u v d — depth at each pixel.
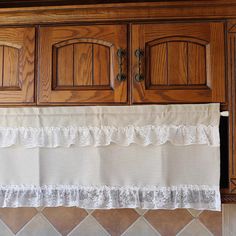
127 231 1.38
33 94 1.15
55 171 1.16
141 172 1.12
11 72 1.17
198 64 1.11
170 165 1.11
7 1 1.28
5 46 1.17
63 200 1.15
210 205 1.09
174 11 1.12
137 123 1.12
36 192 1.16
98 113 1.13
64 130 1.15
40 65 1.16
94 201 1.13
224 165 1.16
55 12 1.15
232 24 1.11
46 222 1.42
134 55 1.13
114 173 1.13
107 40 1.14
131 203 1.12
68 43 1.15
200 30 1.11
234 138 1.08
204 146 1.10
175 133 1.11
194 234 1.36
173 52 1.12
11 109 1.16
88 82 1.14
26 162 1.17
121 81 1.12
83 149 1.15
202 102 1.10
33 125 1.16
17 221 1.43
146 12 1.13
